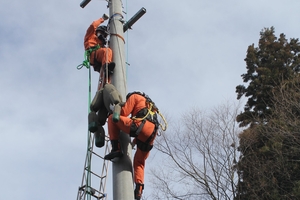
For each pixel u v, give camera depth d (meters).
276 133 16.83
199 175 15.62
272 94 20.45
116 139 5.51
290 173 16.41
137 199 5.45
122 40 6.75
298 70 22.25
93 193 6.62
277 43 23.33
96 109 5.94
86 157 6.63
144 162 5.73
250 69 23.02
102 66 6.50
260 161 16.94
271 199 15.73
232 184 15.66
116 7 7.12
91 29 7.38
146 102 5.68
